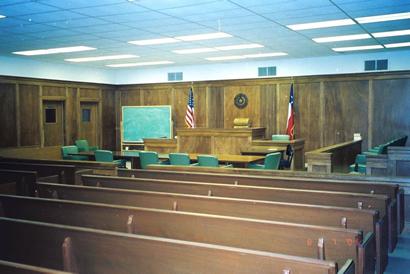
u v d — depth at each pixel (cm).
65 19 673
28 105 1153
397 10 637
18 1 562
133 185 486
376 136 1108
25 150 951
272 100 1237
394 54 1073
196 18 671
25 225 302
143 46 954
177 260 244
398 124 1082
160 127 1375
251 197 425
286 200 411
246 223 292
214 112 1318
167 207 394
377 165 609
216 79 1306
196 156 874
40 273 212
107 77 1423
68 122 1277
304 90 1196
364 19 702
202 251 236
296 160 998
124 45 939
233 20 689
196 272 239
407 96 1067
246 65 1261
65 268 278
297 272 212
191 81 1343
